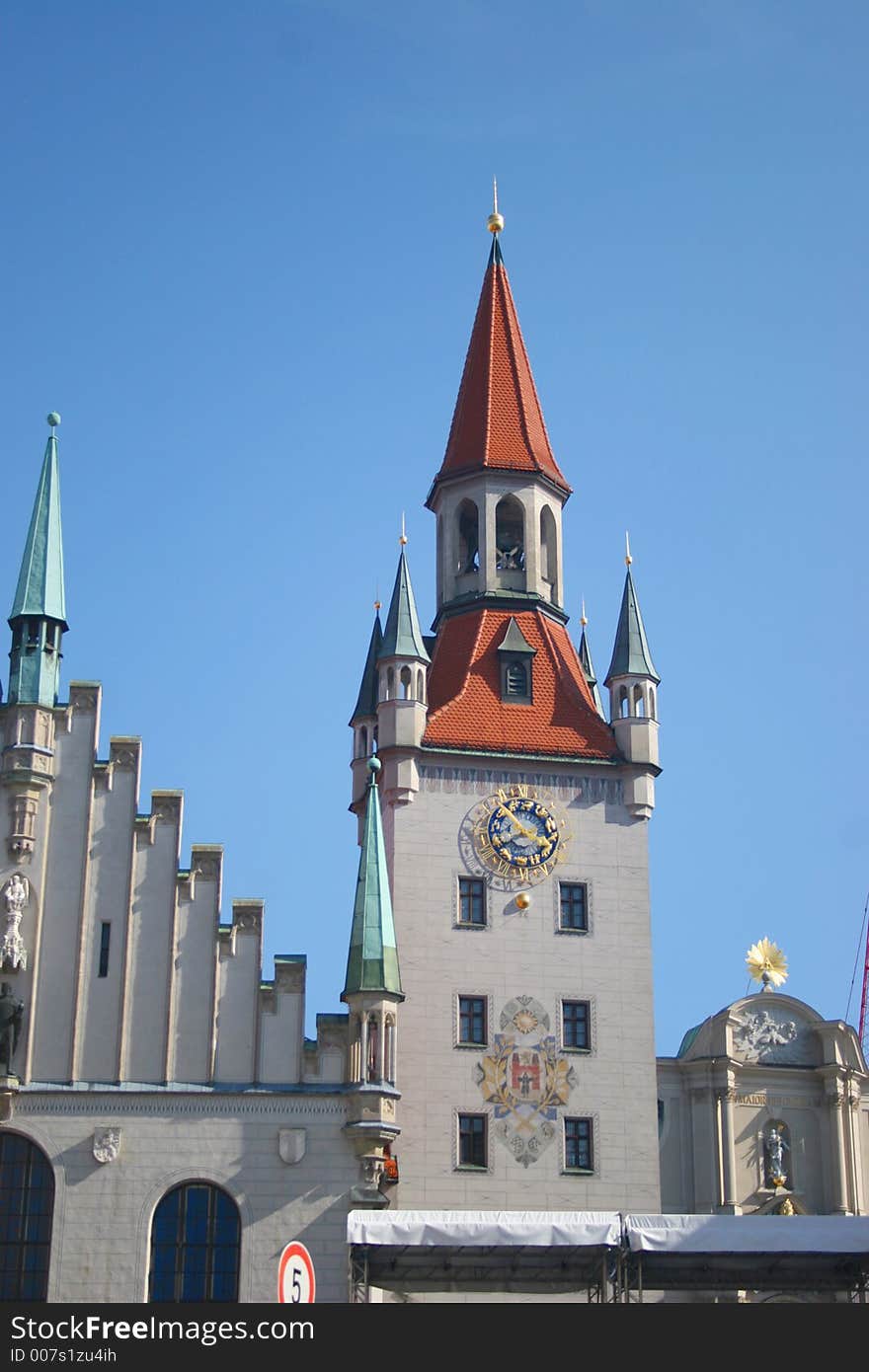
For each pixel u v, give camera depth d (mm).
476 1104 67125
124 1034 58625
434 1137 66438
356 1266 55438
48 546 63156
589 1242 53125
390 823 70750
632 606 75750
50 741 61094
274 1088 58500
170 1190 57406
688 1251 53188
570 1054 68375
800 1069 85062
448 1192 65812
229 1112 58125
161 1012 58969
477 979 68812
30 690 61094
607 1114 67812
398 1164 65938
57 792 60750
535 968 69312
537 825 71312
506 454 79688
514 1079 67688
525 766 72188
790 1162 84000
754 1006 85625
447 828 70812
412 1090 67000
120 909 59906
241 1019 59312
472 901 70062
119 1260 56406
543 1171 66625
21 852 59812
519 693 74500
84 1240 56531
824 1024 85188
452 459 80438
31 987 58812
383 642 72938
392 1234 52906
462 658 75625
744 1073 84562
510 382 82250
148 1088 58094
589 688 79625
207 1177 57438
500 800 71438
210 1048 58750
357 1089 58250
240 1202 57250
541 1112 67438
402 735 71438
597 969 69750
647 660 74125
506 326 84250
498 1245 52938
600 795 72375
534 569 78312
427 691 75062
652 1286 58500
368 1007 59344
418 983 68500
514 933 69688
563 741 73000
